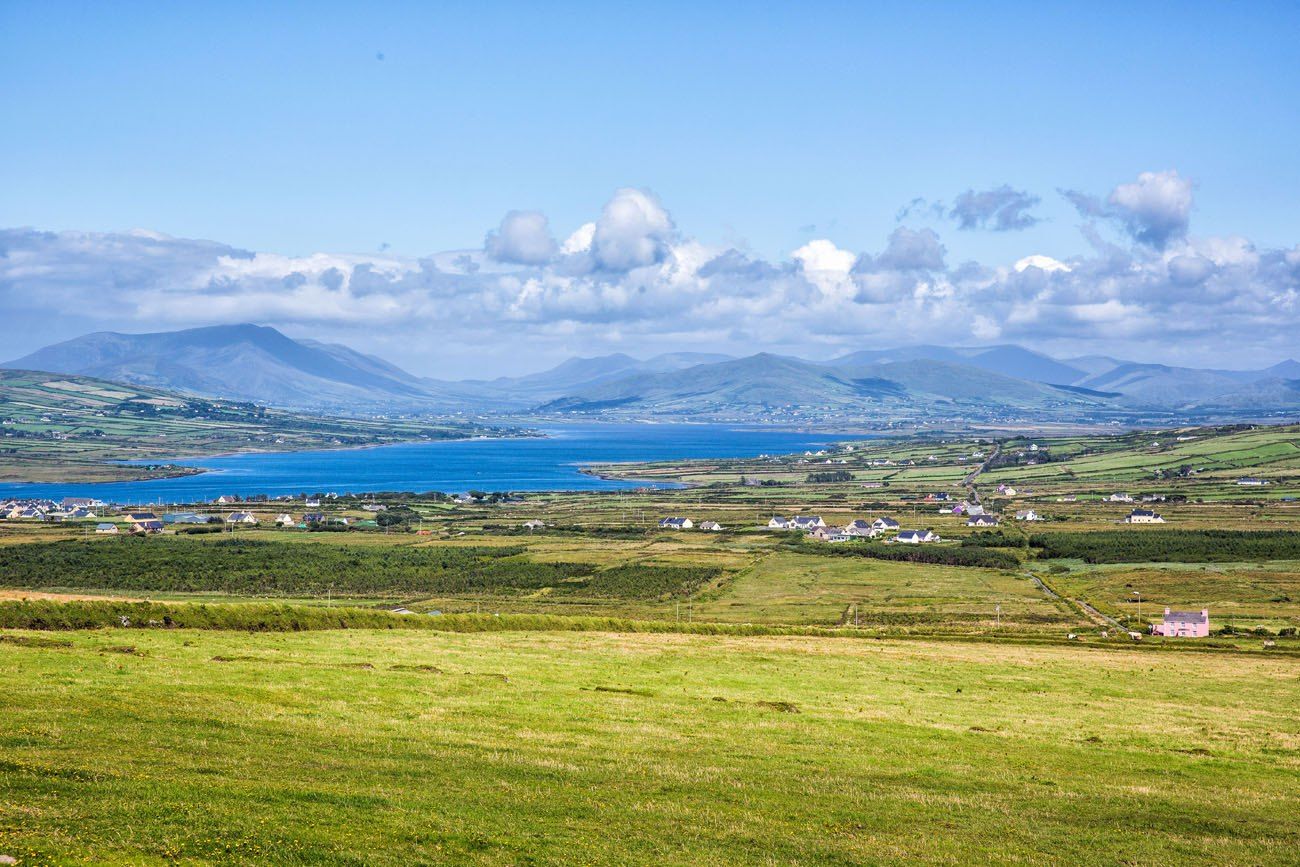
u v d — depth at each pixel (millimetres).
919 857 37281
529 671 75938
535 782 43531
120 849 30031
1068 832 42000
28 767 37531
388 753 46688
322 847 32375
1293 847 41469
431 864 32031
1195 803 48469
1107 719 71875
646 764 48625
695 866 34344
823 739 58344
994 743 60688
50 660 62719
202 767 40500
